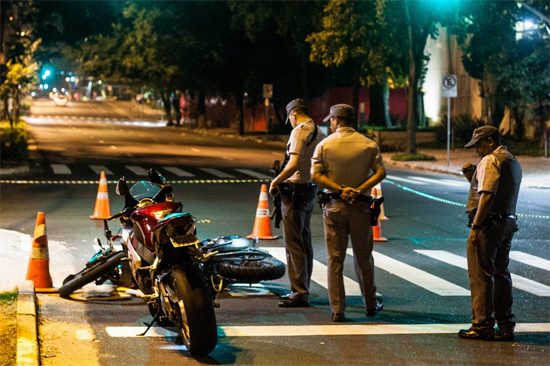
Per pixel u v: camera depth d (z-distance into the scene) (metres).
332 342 9.67
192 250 8.80
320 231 18.88
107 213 19.88
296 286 11.59
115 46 91.50
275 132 74.75
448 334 10.15
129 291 12.34
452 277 13.93
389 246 17.06
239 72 70.81
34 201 22.81
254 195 25.42
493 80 51.78
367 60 50.81
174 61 73.56
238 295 12.30
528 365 8.84
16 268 13.36
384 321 10.79
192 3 67.69
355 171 10.70
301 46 56.00
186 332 8.93
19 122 67.12
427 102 73.00
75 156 41.53
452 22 42.06
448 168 36.25
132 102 178.25
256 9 55.72
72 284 11.63
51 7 42.44
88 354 8.98
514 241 17.77
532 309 11.65
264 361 8.85
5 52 37.75
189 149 49.84
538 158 42.12
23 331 9.30
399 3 41.91
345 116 10.83
